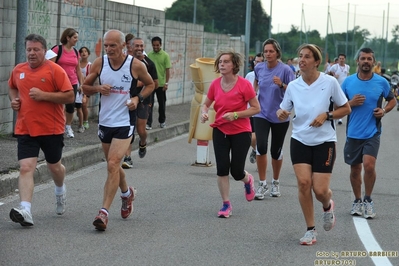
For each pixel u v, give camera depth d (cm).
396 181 1213
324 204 762
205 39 2870
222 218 877
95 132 1545
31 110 783
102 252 701
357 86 891
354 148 902
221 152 875
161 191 1046
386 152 1611
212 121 1283
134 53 1272
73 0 1675
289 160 1430
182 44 2547
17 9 1316
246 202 985
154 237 770
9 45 1409
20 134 790
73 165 1203
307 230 764
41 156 1152
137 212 897
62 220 833
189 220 861
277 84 979
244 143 875
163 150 1509
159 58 1741
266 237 787
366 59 880
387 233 823
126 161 1247
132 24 2059
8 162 1086
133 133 819
